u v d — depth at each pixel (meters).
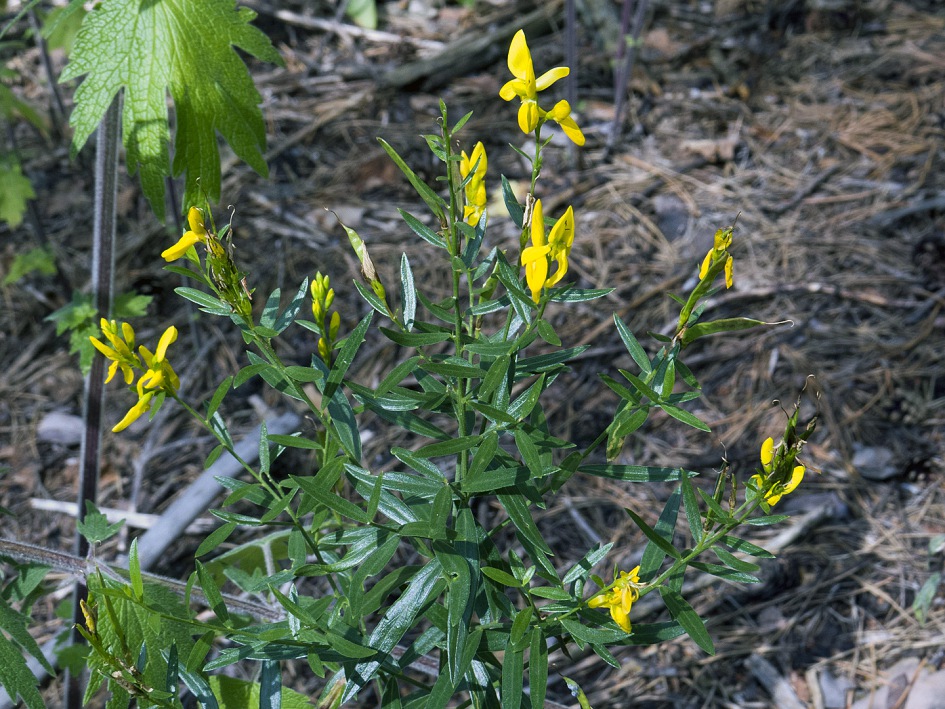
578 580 1.08
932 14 4.18
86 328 1.83
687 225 3.27
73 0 1.58
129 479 2.66
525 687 2.19
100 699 1.98
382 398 1.07
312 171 3.56
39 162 3.59
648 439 2.68
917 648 2.16
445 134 0.98
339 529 1.22
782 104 3.77
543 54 4.07
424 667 1.54
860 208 3.28
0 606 1.32
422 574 1.04
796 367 2.80
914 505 2.47
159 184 1.62
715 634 2.26
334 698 1.18
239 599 1.54
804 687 2.14
